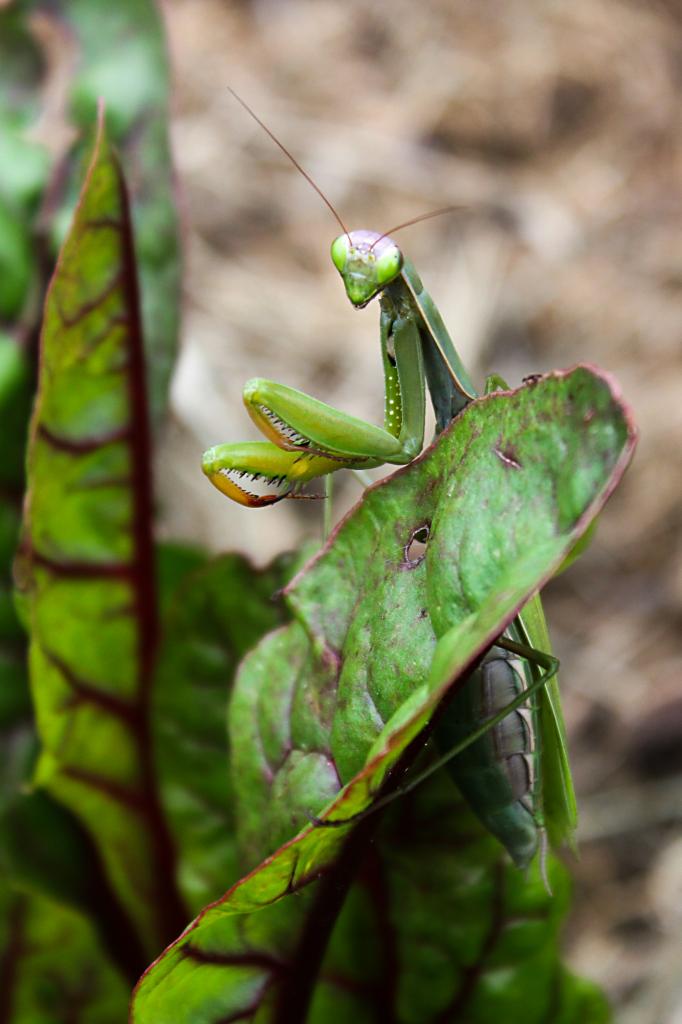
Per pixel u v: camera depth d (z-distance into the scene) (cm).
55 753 31
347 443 31
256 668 29
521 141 55
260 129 54
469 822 30
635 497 45
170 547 33
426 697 26
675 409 46
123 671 31
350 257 31
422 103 55
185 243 32
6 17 33
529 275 51
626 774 40
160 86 33
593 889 39
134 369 30
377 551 27
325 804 28
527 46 57
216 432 39
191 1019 28
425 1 59
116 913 31
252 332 48
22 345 33
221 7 59
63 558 31
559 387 26
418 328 31
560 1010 31
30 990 31
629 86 57
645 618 42
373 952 30
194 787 31
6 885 31
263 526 42
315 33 58
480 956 30
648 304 50
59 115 33
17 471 32
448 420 32
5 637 32
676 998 37
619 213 53
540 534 26
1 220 33
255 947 28
